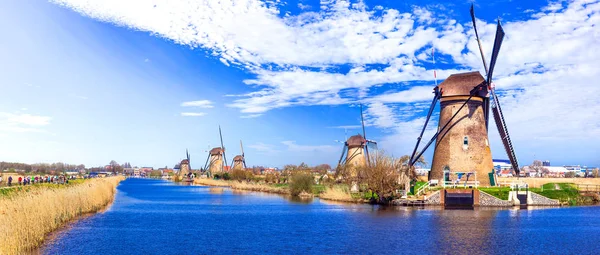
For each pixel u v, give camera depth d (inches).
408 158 2433.6
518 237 1255.5
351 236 1286.9
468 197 2027.6
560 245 1152.2
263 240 1242.6
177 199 2728.8
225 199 2716.5
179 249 1123.3
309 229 1422.2
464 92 2326.5
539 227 1425.9
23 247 1011.3
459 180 2252.7
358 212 1844.2
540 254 1058.7
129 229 1414.9
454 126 2337.6
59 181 2637.8
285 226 1493.6
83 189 1870.1
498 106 2247.8
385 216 1697.8
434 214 1740.9
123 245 1158.3
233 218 1721.2
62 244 1133.1
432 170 2413.9
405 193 2164.1
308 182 2942.9
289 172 3873.0
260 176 5036.9
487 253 1068.5
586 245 1154.0
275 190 3341.5
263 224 1545.3
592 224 1494.8
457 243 1175.6
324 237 1278.3
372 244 1172.5
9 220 981.2
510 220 1578.5
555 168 7401.6
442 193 2048.5
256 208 2111.2
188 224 1556.3
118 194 3284.9
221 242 1214.9
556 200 2097.7
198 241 1229.7
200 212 1947.6
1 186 1849.2
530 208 1968.5
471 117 2330.2
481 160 2301.9
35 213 1134.4
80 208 1744.6
